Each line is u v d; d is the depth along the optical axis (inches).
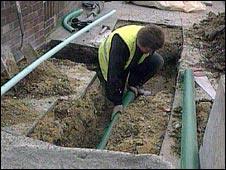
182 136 91.0
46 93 114.0
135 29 104.8
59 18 162.7
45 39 147.4
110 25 172.9
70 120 107.6
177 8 200.8
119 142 105.2
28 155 75.4
